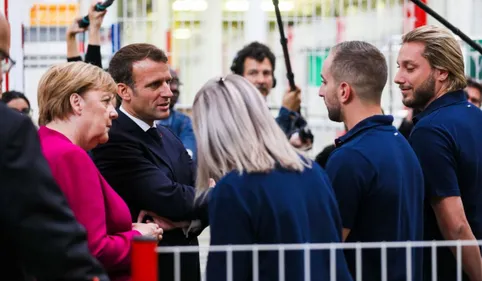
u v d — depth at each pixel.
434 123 6.13
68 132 5.52
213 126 5.00
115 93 5.73
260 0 11.62
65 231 3.74
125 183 6.35
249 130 4.96
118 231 5.57
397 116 11.48
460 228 6.04
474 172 6.15
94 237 5.27
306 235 4.91
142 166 6.33
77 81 5.52
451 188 6.05
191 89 11.50
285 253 4.84
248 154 4.91
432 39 6.24
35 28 11.05
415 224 5.64
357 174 5.46
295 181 4.95
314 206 4.97
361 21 11.48
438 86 6.26
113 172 6.36
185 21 11.42
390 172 5.49
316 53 11.77
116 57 6.47
